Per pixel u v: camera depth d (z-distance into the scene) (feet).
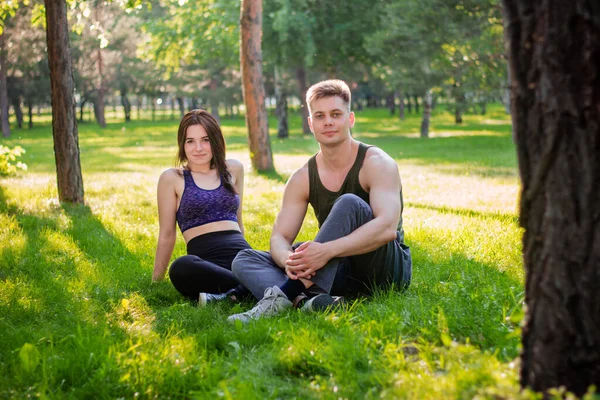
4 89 129.59
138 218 27.96
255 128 51.16
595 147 6.93
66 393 9.46
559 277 7.18
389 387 8.66
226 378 9.68
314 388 9.00
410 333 11.12
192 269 14.75
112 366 9.82
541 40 7.08
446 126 142.00
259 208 30.50
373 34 93.66
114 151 86.12
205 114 16.48
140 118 255.70
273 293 13.05
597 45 6.81
